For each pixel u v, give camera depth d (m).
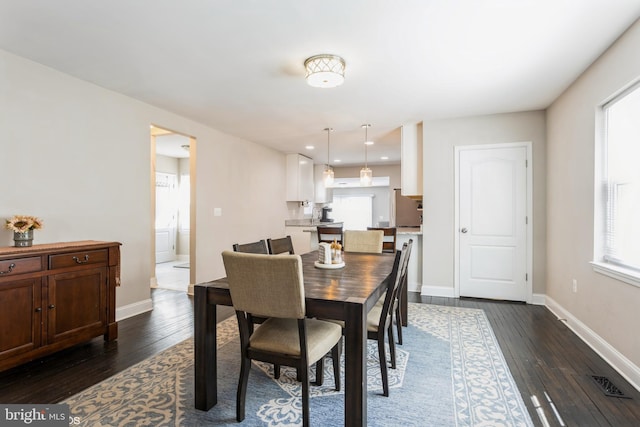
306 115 4.24
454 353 2.66
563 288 3.43
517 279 4.16
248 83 3.19
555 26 2.21
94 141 3.22
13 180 2.63
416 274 4.72
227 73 2.96
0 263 2.18
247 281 1.68
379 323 2.07
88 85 3.16
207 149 4.75
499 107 3.93
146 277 3.78
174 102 3.74
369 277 2.21
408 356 2.61
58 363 2.47
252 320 2.40
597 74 2.68
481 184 4.28
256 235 5.94
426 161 4.49
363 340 1.61
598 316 2.66
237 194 5.42
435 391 2.10
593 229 2.74
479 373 2.32
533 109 4.01
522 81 3.13
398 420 1.82
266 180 6.29
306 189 7.40
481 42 2.41
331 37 2.35
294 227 6.86
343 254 3.34
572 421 1.79
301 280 1.62
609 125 2.62
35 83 2.76
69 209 3.02
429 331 3.14
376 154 7.13
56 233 2.92
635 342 2.16
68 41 2.41
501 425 1.77
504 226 4.20
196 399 1.91
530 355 2.60
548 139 3.92
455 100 3.67
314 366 2.50
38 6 1.98
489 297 4.28
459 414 1.87
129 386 2.15
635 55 2.17
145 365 2.44
